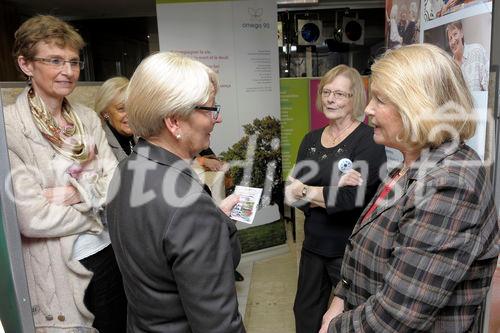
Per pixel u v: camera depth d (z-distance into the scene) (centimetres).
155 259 77
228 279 79
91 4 295
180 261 74
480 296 77
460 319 76
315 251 164
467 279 75
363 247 89
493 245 75
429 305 71
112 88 163
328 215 158
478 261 74
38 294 124
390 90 79
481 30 99
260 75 296
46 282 124
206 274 75
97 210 130
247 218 127
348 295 98
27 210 114
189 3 279
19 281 95
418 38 142
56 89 126
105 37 311
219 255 78
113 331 144
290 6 314
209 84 83
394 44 173
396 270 74
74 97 176
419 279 71
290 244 329
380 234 85
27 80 132
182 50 284
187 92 78
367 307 81
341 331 85
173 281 79
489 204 75
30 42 121
